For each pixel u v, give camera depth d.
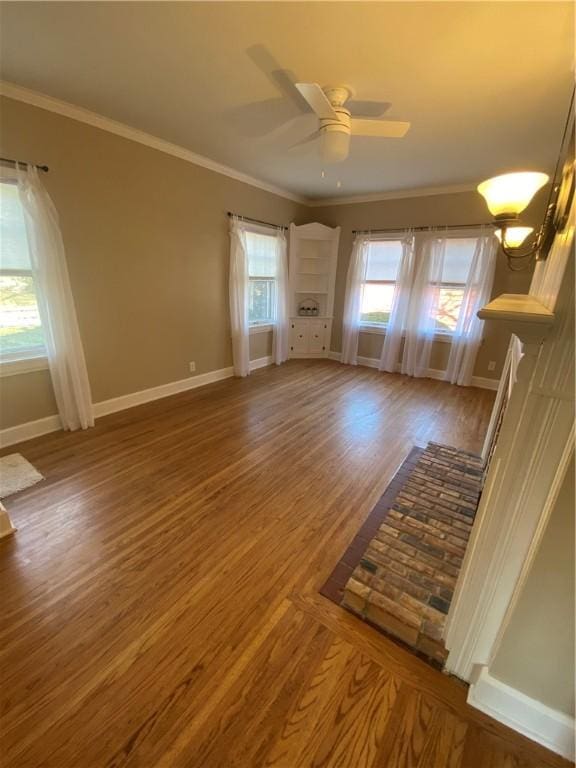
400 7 1.53
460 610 1.21
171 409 3.63
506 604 1.11
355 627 1.45
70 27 1.73
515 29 1.63
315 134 3.00
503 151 3.16
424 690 1.24
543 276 1.76
